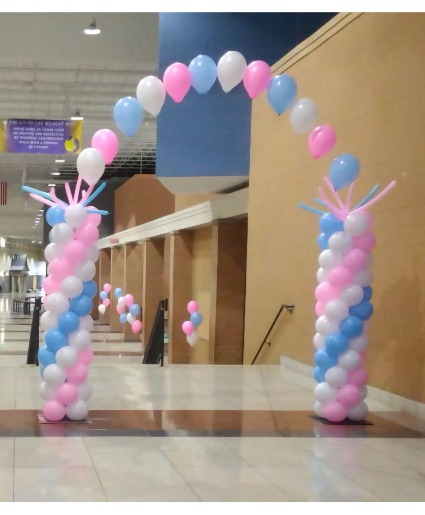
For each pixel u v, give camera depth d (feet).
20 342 51.70
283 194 30.14
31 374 25.64
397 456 14.71
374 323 21.90
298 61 28.96
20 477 12.60
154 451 14.75
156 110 18.10
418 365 19.36
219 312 41.88
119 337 69.05
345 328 17.88
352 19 24.11
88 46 40.91
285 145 29.96
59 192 93.56
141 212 73.82
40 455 14.19
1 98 54.90
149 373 26.89
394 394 20.45
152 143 69.46
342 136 24.72
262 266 32.76
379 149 22.03
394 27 21.22
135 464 13.67
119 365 29.37
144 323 61.87
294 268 28.78
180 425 17.43
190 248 52.65
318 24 36.73
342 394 18.01
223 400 21.22
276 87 18.02
